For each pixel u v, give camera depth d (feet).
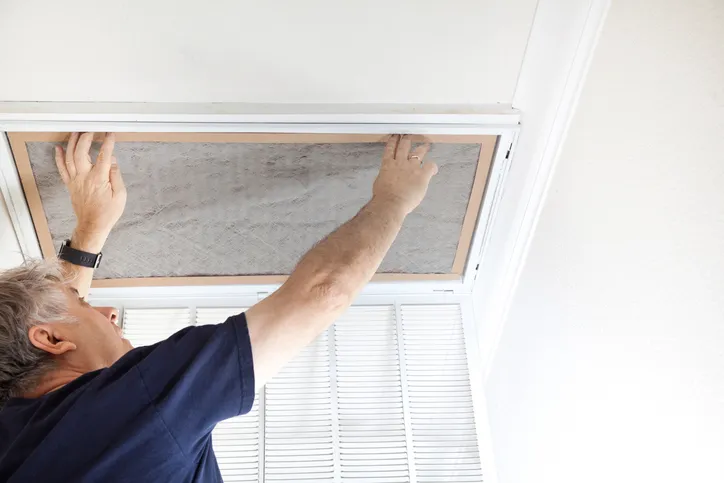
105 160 5.61
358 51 5.32
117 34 5.16
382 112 5.60
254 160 5.90
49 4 4.96
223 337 3.84
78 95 5.49
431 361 6.79
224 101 5.58
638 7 4.57
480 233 6.48
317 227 6.42
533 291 6.29
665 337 4.34
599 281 5.11
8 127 5.51
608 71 4.96
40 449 3.72
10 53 5.20
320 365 6.73
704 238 3.94
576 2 4.99
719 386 3.84
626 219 4.74
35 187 5.97
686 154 4.09
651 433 4.52
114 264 6.59
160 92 5.50
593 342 5.25
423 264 6.79
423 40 5.28
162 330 6.75
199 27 5.16
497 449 7.52
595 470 5.26
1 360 4.27
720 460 3.86
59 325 4.49
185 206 6.18
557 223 5.78
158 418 3.69
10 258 6.38
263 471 6.40
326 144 5.81
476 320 7.25
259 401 6.61
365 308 6.91
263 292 6.86
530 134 5.80
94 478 3.68
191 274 6.72
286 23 5.15
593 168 5.18
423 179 5.48
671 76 4.21
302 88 5.52
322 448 6.48
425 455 6.51
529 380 6.46
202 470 4.13
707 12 3.87
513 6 5.10
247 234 6.43
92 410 3.74
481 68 5.45
